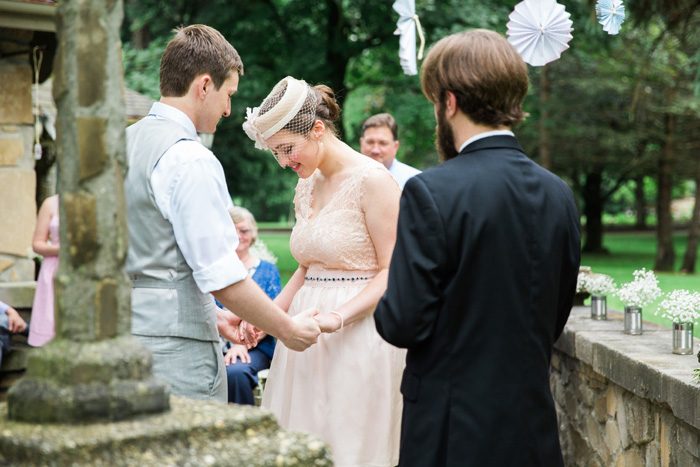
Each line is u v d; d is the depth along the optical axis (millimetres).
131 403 1353
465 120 1993
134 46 18500
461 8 15812
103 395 1332
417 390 1938
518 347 1872
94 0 1354
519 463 1846
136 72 16562
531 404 1881
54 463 1216
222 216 2221
